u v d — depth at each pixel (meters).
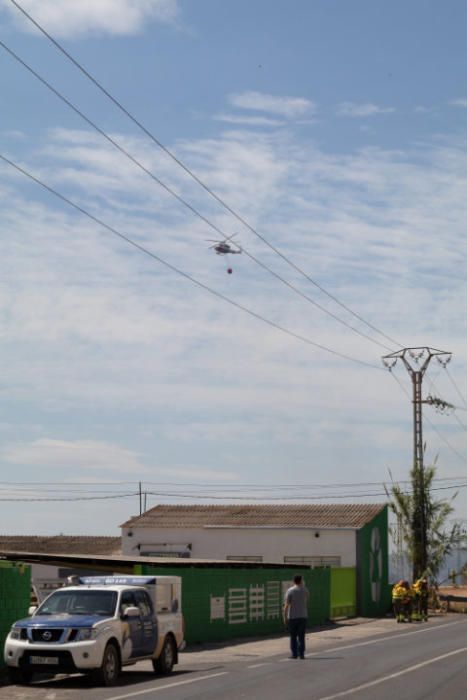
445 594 65.94
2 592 20.56
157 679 20.08
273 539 55.75
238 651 28.84
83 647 18.42
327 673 20.38
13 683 18.94
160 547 57.94
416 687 17.77
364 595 51.81
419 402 56.34
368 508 56.72
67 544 62.19
